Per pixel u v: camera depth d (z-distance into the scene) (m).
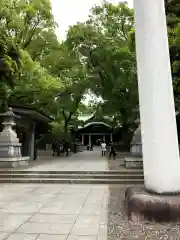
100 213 5.02
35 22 17.81
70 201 6.05
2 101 13.55
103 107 23.61
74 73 21.28
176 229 4.04
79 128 37.69
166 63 4.86
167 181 4.63
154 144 4.75
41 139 25.69
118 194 6.90
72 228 4.13
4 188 7.88
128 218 4.58
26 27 17.39
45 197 6.54
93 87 21.92
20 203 5.87
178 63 8.62
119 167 11.12
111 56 19.73
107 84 22.00
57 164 12.80
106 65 20.69
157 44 4.85
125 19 21.02
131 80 18.81
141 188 5.30
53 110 21.58
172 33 8.40
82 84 21.47
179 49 8.30
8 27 14.24
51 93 17.16
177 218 4.30
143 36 5.00
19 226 4.23
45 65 19.53
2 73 10.44
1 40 9.79
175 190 4.63
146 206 4.39
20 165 11.82
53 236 3.77
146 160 4.93
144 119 4.95
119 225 4.29
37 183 8.85
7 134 11.77
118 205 5.64
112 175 9.15
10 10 13.86
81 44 20.80
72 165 12.21
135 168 10.60
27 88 15.48
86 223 4.39
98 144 46.50
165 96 4.77
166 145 4.69
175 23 8.48
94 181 8.79
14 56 10.75
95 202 5.95
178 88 9.19
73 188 7.88
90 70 22.31
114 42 19.86
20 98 16.78
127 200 4.86
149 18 4.94
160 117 4.73
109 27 21.52
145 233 3.91
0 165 10.93
